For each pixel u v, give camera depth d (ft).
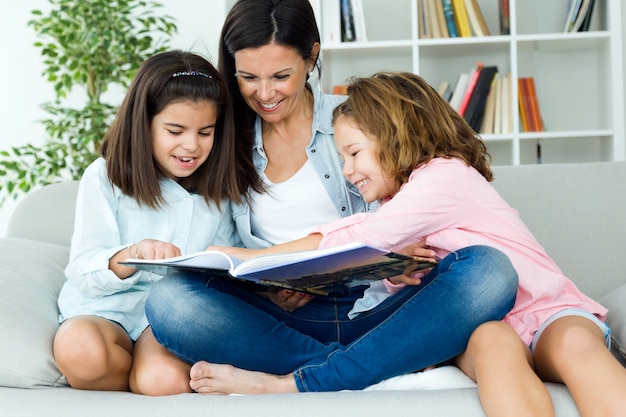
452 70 11.53
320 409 3.62
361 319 4.74
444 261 4.29
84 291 4.75
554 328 4.03
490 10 11.47
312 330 4.79
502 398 3.46
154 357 4.38
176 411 3.71
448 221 4.70
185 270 4.32
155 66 5.00
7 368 4.27
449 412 3.55
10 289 4.69
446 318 4.04
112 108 10.54
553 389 3.70
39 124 12.78
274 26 5.14
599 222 5.58
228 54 5.46
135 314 4.93
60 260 5.53
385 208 4.70
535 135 10.64
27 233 6.12
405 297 4.57
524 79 10.91
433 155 4.86
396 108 4.90
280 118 5.41
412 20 10.80
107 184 5.07
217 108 5.11
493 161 11.43
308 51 5.34
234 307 4.28
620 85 10.62
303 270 3.97
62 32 10.52
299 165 5.57
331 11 10.87
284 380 4.13
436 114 5.02
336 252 3.72
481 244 4.61
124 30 11.48
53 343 4.41
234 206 5.47
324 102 5.70
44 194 6.31
